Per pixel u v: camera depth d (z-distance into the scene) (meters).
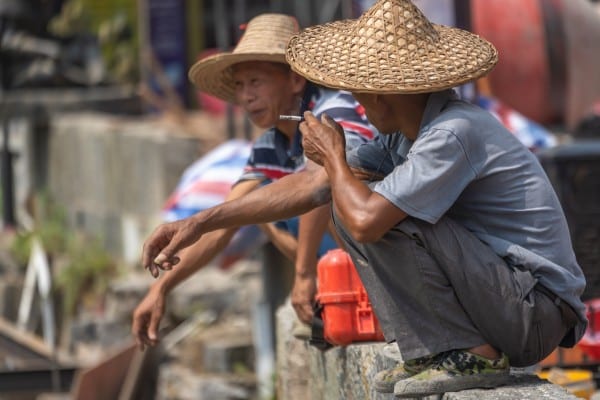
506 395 11.63
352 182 11.53
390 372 12.38
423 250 11.55
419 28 11.77
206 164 32.34
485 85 28.28
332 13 45.00
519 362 12.07
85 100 53.66
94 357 40.69
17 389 30.91
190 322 37.62
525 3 28.00
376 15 11.84
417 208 11.28
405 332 11.94
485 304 11.62
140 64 54.81
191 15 49.38
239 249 31.14
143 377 29.12
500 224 11.80
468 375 11.81
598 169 21.94
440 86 11.34
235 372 36.09
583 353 17.38
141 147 44.25
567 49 28.16
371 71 11.55
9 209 53.47
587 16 28.45
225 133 42.03
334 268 14.68
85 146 50.22
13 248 50.28
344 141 11.95
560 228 11.88
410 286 11.74
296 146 16.47
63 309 46.47
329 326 14.84
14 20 56.88
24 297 46.28
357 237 11.42
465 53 11.76
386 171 12.77
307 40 12.22
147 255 12.17
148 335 16.70
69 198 52.44
